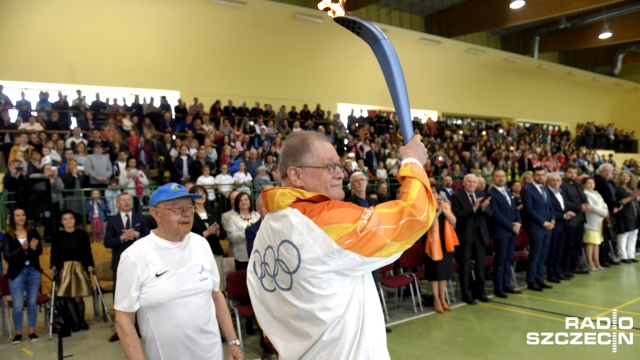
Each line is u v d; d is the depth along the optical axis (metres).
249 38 12.98
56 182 7.08
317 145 1.20
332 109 14.95
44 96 9.80
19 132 8.65
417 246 5.77
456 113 18.17
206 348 2.05
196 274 2.07
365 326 1.10
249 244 4.44
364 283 1.14
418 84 16.72
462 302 5.79
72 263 5.02
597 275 7.06
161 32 11.65
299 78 14.13
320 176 1.20
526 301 5.74
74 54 10.62
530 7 14.69
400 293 6.32
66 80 10.55
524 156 15.20
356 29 1.25
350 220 1.05
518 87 20.30
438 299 5.39
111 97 11.45
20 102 9.62
